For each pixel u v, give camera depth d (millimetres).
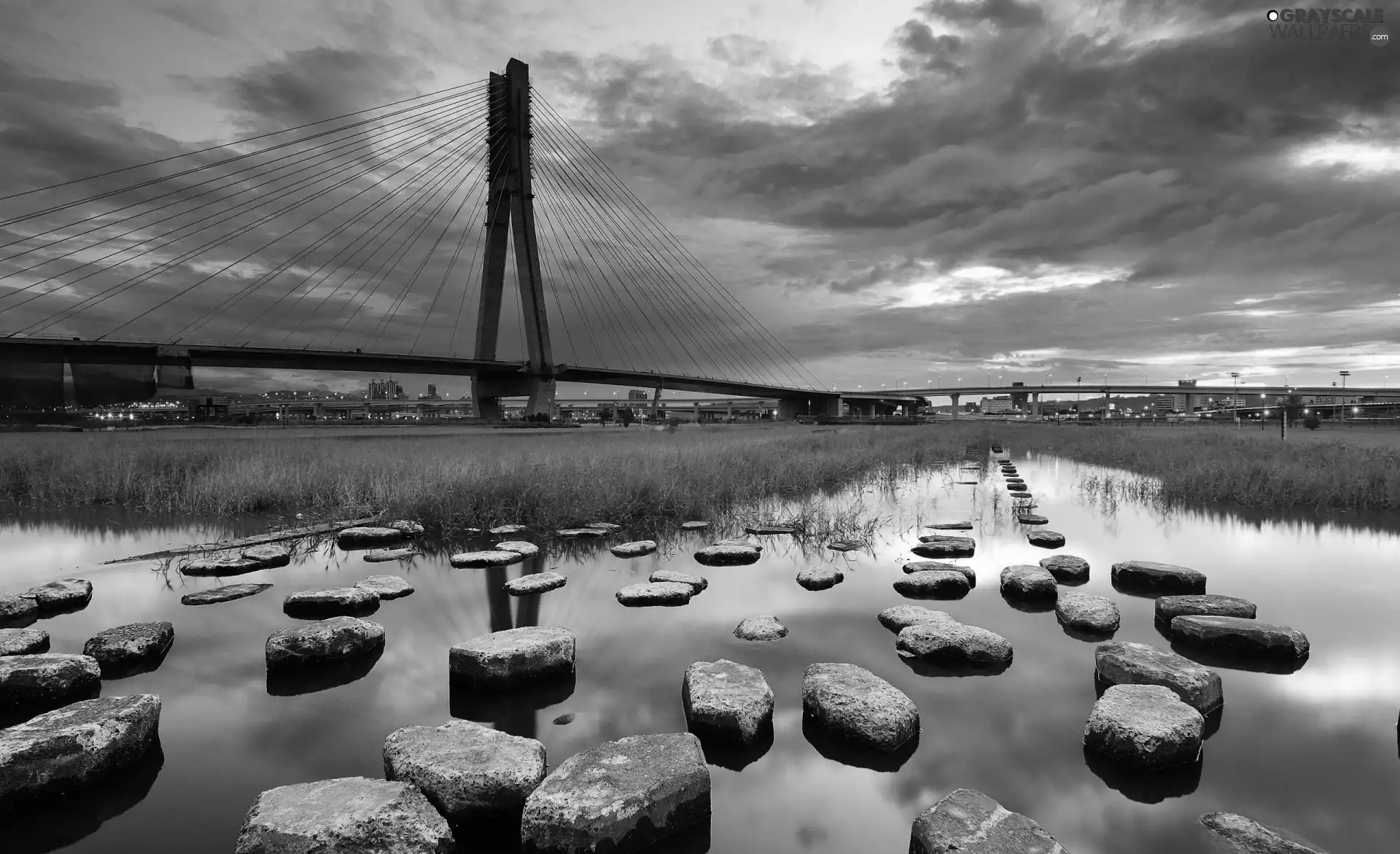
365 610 4559
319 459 12414
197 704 3117
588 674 3422
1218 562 5809
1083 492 11078
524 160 61500
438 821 2033
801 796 2340
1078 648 3742
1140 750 2412
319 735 2799
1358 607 4441
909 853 2006
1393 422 49125
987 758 2551
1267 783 2352
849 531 7391
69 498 10141
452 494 8359
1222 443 18328
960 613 4406
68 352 43344
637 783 2127
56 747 2340
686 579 5082
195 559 6062
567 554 6391
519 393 65188
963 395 154250
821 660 3570
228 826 2195
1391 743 2635
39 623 4391
